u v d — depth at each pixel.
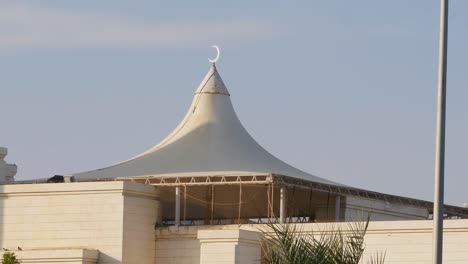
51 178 130.12
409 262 117.25
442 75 74.62
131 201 123.75
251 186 128.75
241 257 117.88
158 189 126.31
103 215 123.56
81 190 124.50
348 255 81.25
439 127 74.44
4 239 126.38
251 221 133.75
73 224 124.50
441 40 74.94
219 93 141.88
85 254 122.12
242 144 138.25
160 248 124.94
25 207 126.06
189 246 124.00
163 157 134.50
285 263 81.50
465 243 115.31
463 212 139.88
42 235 125.38
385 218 133.62
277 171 133.75
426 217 137.25
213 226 123.56
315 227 116.75
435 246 73.88
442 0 75.25
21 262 123.25
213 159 134.25
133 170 132.12
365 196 132.25
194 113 141.12
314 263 81.00
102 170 133.25
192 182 125.94
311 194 131.12
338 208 129.88
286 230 82.81
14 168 141.62
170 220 129.75
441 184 74.19
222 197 130.62
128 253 123.19
